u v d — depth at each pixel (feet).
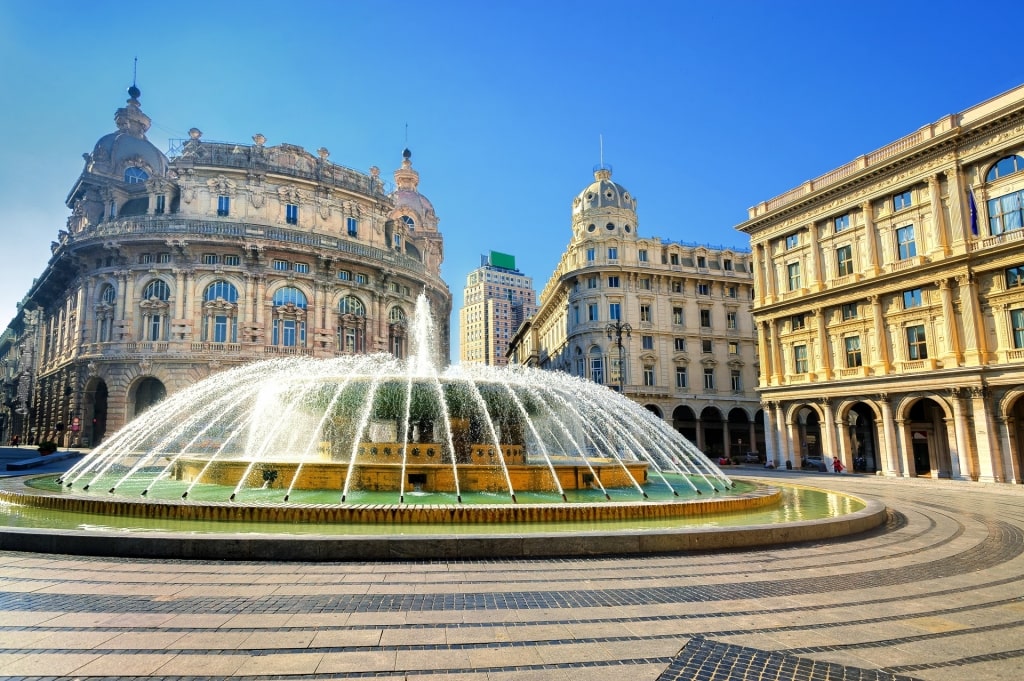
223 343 171.73
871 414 154.40
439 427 70.38
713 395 214.69
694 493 67.72
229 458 70.13
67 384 190.19
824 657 21.67
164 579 30.58
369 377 65.26
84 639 22.04
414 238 262.88
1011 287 108.27
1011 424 108.06
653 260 217.97
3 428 313.53
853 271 137.28
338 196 200.44
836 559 38.34
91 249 180.14
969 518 59.26
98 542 35.53
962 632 24.61
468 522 43.96
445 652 21.54
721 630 24.43
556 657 21.27
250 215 184.34
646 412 83.76
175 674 19.04
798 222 151.23
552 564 35.40
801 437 168.35
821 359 143.84
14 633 22.57
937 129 119.34
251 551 34.96
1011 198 108.58
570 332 220.84
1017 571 35.50
